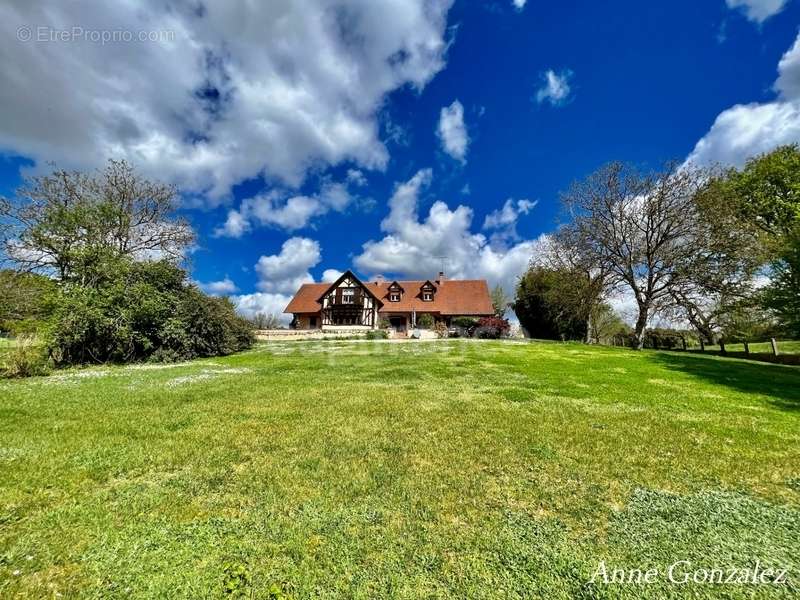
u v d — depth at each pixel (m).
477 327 37.06
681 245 22.81
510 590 2.62
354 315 43.28
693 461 4.96
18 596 2.46
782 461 5.00
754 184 24.95
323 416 7.04
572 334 37.00
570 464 4.82
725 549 3.10
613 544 3.15
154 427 6.25
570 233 27.33
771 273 18.27
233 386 10.18
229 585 2.60
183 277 20.84
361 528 3.34
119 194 24.98
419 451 5.22
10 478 4.18
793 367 15.34
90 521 3.38
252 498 3.87
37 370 12.60
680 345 30.05
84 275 18.14
